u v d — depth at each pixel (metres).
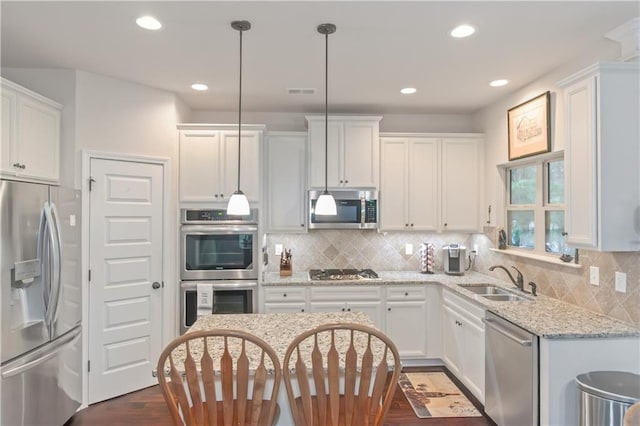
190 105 3.91
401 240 4.28
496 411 2.56
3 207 2.13
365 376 1.57
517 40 2.44
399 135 3.98
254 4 2.02
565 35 2.37
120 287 3.13
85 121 2.99
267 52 2.63
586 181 2.20
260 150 3.70
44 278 2.38
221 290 3.56
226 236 3.63
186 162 3.60
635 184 2.12
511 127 3.43
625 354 2.13
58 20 2.19
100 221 3.04
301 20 2.19
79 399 2.82
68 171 2.93
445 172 4.00
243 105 3.91
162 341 3.37
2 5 2.02
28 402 2.29
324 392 1.56
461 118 4.30
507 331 2.42
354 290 3.64
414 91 3.47
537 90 3.13
